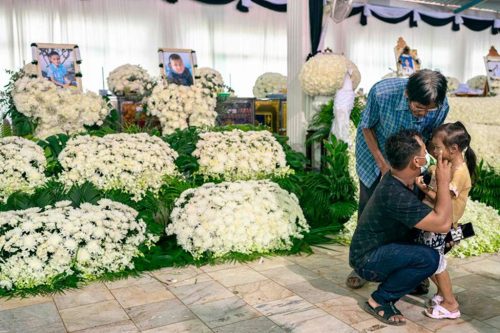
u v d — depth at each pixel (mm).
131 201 3814
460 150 2529
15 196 3568
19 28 10141
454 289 2900
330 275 3154
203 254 3463
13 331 2385
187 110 4984
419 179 2512
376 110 2686
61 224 3080
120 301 2758
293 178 4633
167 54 5820
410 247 2375
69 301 2768
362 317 2500
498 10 14648
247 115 6125
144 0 11297
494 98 5535
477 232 3678
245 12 12336
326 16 5555
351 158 4633
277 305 2670
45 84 4938
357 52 13914
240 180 4039
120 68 5836
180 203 3633
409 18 13414
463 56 15133
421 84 2248
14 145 3768
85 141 3855
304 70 5266
